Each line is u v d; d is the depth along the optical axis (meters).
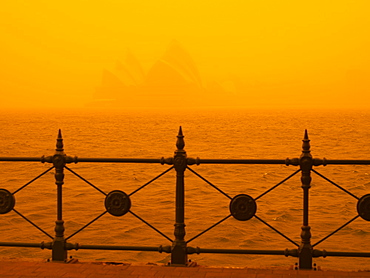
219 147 174.38
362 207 15.79
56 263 16.78
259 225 53.34
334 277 15.26
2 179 91.19
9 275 15.62
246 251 16.52
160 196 69.56
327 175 93.19
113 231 50.84
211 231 51.09
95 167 110.44
